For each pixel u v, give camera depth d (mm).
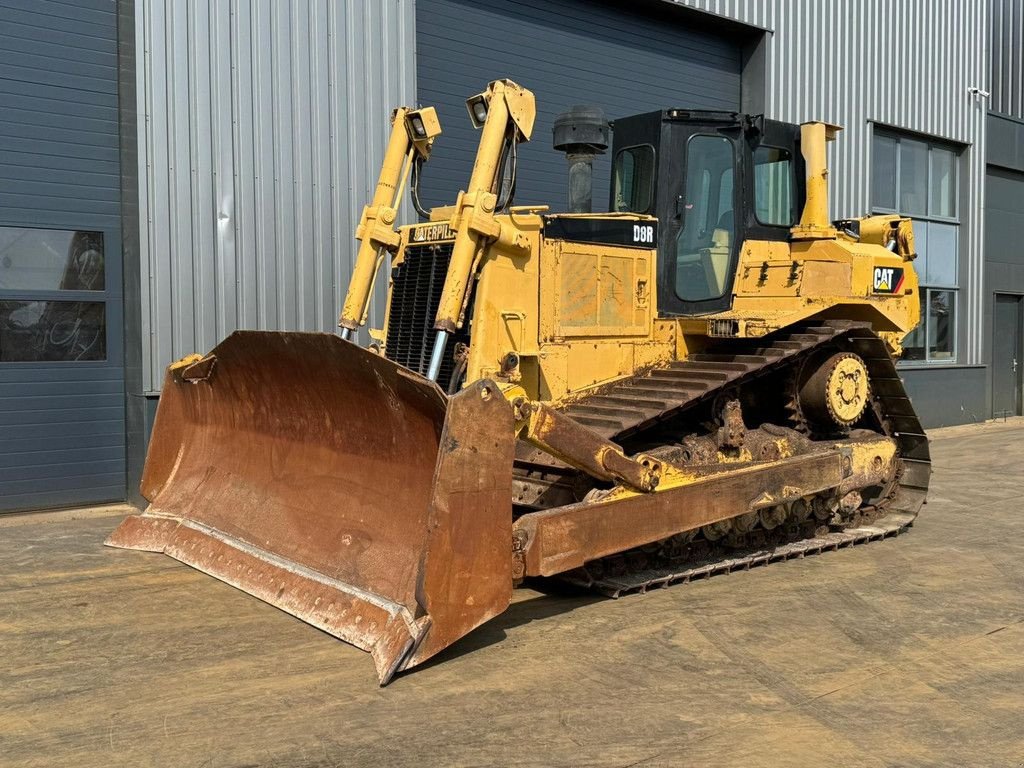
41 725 3885
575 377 6242
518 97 5988
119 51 8445
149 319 8234
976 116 16109
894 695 4219
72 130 8336
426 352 6230
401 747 3658
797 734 3801
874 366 7336
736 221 6918
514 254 5961
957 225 16141
